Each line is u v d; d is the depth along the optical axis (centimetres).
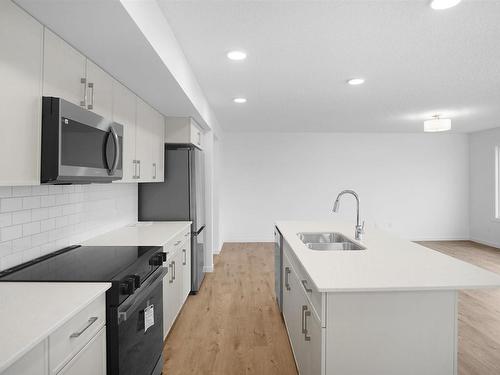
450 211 718
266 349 265
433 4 191
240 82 345
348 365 153
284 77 327
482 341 276
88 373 137
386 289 150
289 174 699
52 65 159
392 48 255
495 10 198
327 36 233
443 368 155
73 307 125
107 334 155
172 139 383
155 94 282
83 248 228
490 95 399
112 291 155
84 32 161
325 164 702
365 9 198
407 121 575
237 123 596
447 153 715
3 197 172
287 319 284
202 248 436
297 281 222
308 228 333
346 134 703
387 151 708
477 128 654
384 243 254
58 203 222
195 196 388
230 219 697
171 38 222
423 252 221
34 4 134
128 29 159
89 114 175
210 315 332
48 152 148
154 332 212
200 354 258
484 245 668
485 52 263
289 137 698
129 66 211
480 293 391
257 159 696
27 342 98
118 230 314
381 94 393
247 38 237
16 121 132
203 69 304
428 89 372
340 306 152
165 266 269
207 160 495
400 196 710
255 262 545
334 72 312
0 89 123
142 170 302
